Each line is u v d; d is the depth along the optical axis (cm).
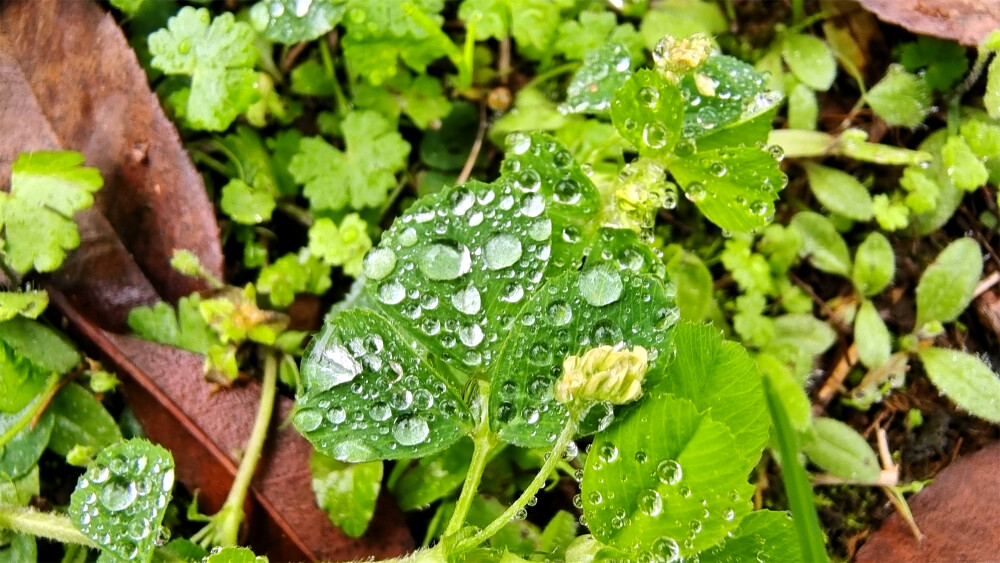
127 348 14
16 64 15
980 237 15
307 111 16
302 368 12
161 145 14
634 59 16
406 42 15
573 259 13
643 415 12
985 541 14
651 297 13
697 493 12
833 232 15
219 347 14
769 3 16
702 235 16
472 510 14
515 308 13
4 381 14
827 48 16
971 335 15
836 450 15
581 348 12
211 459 14
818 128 16
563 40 16
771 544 13
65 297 14
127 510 13
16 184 14
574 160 14
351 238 15
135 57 14
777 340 15
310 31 15
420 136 16
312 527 14
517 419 12
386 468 14
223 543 14
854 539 15
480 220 13
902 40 16
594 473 12
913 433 15
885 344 15
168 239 15
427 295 13
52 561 14
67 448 14
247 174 15
